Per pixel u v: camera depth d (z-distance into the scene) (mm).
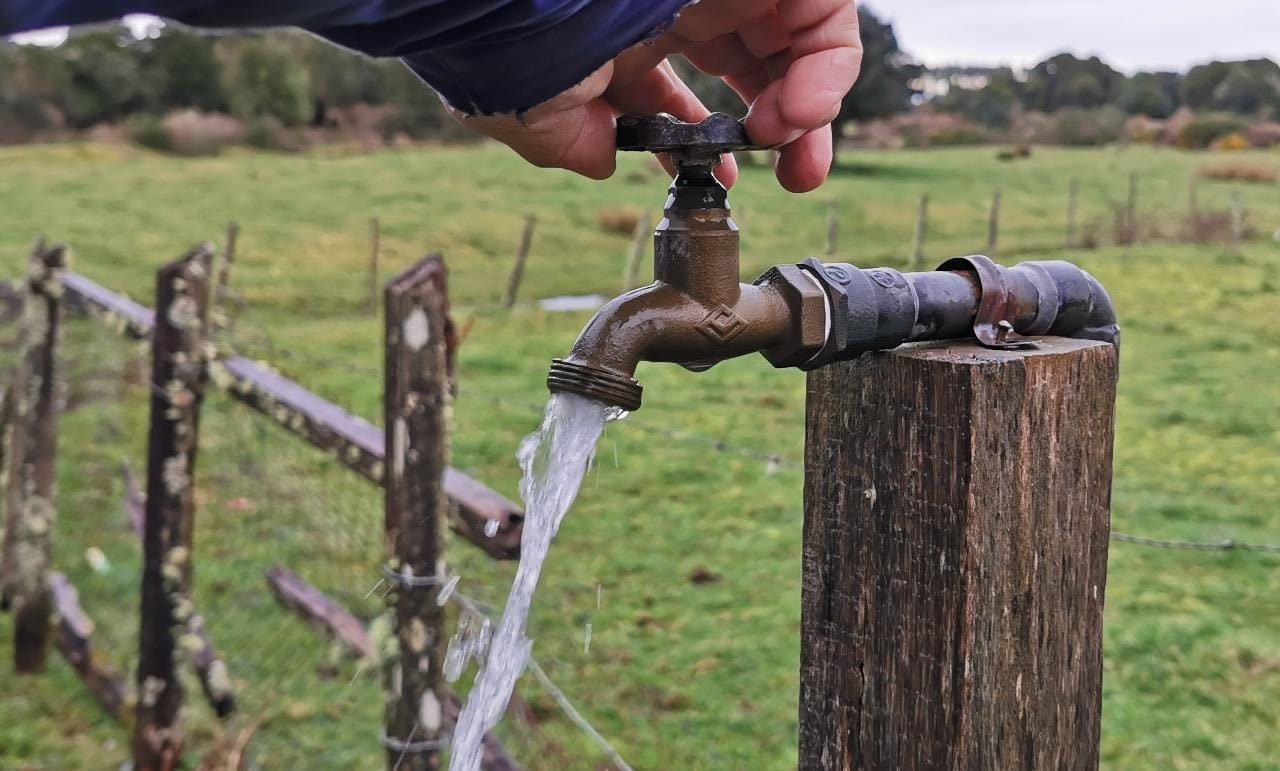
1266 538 6004
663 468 7113
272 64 38875
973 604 1276
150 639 3402
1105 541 1400
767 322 1250
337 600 4203
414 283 2443
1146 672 4527
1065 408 1324
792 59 1174
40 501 4270
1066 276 1490
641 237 17422
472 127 1124
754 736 3920
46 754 3703
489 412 8281
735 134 1168
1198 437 8016
